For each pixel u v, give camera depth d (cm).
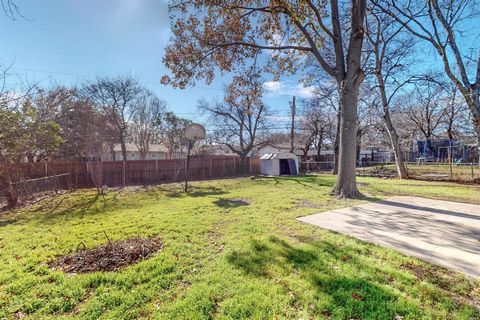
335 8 769
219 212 575
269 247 340
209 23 804
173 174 1544
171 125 2873
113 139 2267
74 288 244
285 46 828
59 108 1488
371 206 604
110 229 454
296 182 1191
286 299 218
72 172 1211
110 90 2191
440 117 2406
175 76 850
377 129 2583
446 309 200
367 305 206
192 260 305
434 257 298
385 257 300
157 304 218
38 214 612
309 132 2641
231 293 230
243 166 1922
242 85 977
